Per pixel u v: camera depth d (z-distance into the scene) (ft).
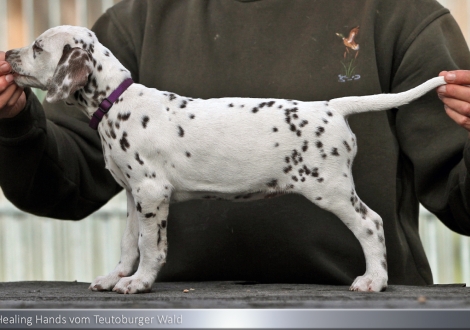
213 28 14.90
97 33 15.98
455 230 13.88
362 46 14.02
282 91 14.11
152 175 11.16
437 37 13.88
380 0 14.34
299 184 11.06
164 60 15.05
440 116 13.52
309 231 13.67
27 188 13.16
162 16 15.37
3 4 25.59
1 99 11.51
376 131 13.83
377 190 13.65
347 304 8.16
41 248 26.61
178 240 14.35
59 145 13.61
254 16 14.79
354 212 11.03
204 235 14.11
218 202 14.17
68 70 11.08
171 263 14.38
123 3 16.21
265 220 13.87
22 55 11.75
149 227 11.06
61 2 25.54
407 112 13.93
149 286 10.66
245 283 13.04
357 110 11.28
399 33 14.17
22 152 12.49
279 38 14.56
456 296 9.22
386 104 11.18
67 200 14.19
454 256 25.40
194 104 11.47
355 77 13.88
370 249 10.96
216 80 14.53
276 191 11.33
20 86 11.81
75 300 9.12
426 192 13.57
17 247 26.55
